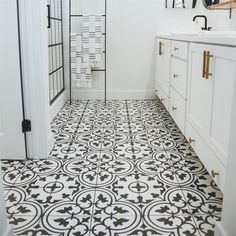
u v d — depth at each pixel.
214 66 1.62
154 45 3.95
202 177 1.95
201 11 3.70
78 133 2.79
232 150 1.22
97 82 4.07
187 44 2.20
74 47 3.72
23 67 2.06
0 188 1.27
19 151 2.18
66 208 1.61
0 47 1.99
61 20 3.84
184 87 2.30
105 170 2.05
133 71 4.05
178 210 1.60
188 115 2.19
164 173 2.01
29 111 2.14
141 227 1.46
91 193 1.76
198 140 1.93
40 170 2.04
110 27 3.89
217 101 1.58
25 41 2.02
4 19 1.94
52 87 3.45
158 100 4.07
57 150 2.38
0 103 2.10
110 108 3.67
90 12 3.83
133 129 2.90
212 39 1.63
